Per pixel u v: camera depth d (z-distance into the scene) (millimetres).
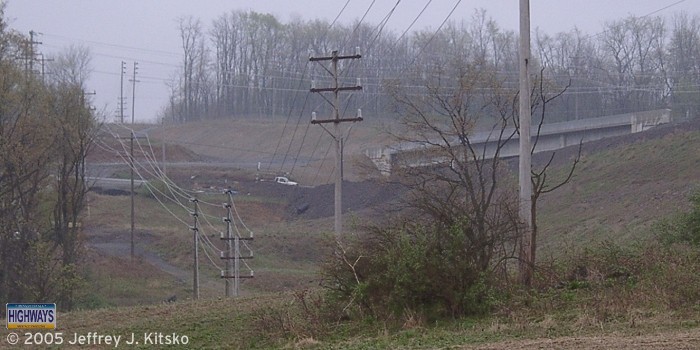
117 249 85125
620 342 18562
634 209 65500
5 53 63156
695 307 22812
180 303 37062
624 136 93000
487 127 81312
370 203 79312
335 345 22500
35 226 63219
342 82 83500
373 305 25797
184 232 89938
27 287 58688
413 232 25922
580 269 28188
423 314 25016
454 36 91188
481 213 26047
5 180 60344
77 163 65125
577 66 103750
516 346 18938
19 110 61000
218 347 24391
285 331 25141
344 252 26516
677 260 26828
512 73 81750
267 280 70750
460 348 19469
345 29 101438
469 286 25188
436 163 38500
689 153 76438
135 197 101688
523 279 26953
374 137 95438
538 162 93000
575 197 76188
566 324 22250
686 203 59969
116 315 32750
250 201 102438
